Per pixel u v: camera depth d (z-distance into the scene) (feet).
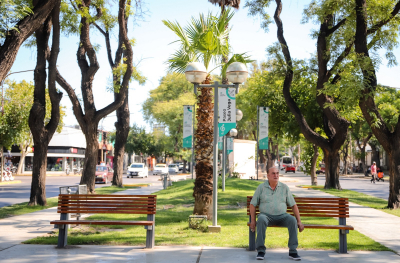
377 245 23.88
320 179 138.51
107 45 72.38
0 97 110.93
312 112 88.28
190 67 29.37
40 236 26.68
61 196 23.30
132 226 31.32
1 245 23.52
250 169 111.04
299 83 89.20
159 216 37.40
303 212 22.85
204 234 27.53
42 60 49.29
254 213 21.77
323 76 66.44
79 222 22.41
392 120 122.11
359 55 47.21
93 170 59.93
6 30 32.14
